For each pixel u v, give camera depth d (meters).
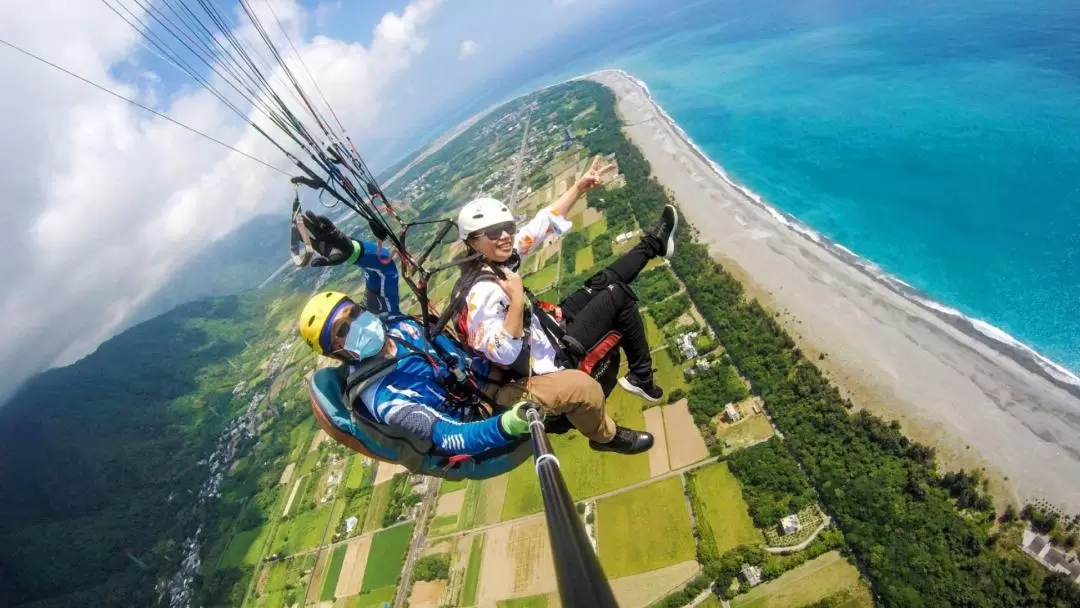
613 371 4.61
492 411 4.17
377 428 3.76
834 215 49.72
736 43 112.31
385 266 4.38
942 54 67.06
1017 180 43.59
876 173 51.75
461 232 4.11
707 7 168.75
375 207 4.41
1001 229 40.69
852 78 72.25
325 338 3.72
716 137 74.06
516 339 3.81
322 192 4.26
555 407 4.05
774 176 59.22
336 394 3.88
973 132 51.00
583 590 1.35
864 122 60.78
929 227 43.56
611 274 4.66
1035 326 33.69
